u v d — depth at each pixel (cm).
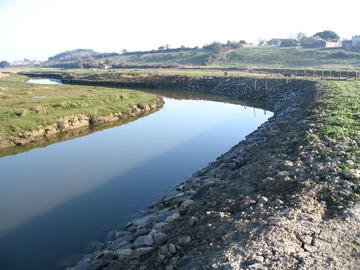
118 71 11112
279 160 1326
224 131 3278
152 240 1059
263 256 713
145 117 4131
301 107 2822
